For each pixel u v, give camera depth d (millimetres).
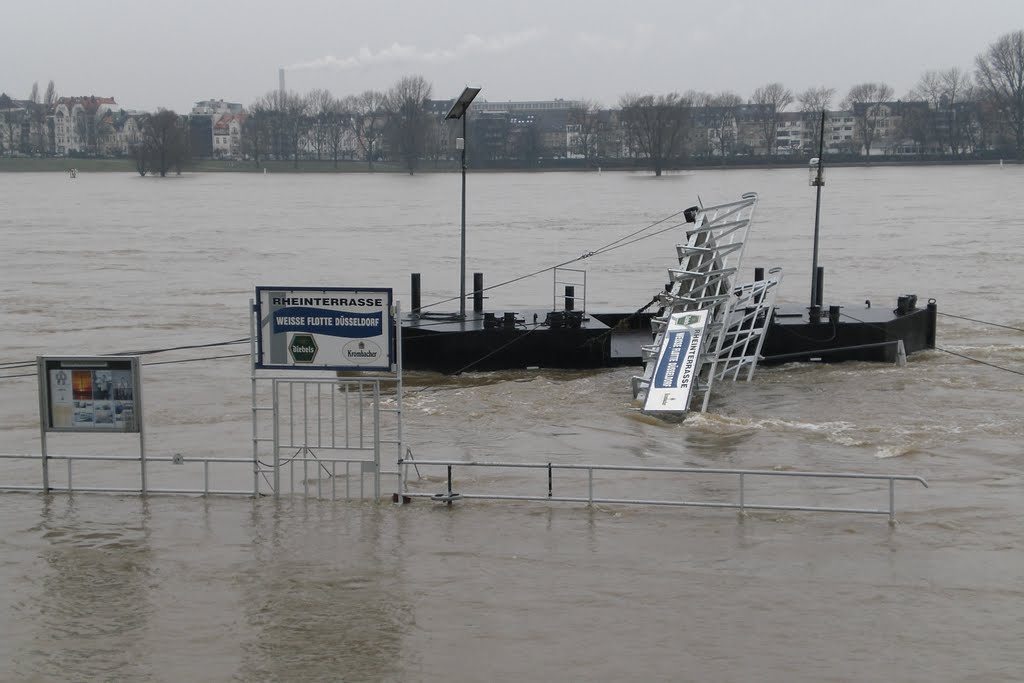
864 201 182750
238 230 135750
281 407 41531
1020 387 44625
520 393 43500
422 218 156375
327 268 92312
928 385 45125
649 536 25484
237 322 63438
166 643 20594
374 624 21281
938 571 23516
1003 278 81312
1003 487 30219
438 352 47156
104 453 34719
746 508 27453
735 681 19109
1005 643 20375
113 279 83875
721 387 45250
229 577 23328
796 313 52344
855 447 35188
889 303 69875
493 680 19266
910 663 19672
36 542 25250
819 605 21891
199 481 30938
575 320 48625
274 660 19984
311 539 25359
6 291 76562
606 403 41969
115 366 27797
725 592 22453
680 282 49125
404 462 27453
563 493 29438
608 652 20125
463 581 23062
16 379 47031
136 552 24672
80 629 21141
